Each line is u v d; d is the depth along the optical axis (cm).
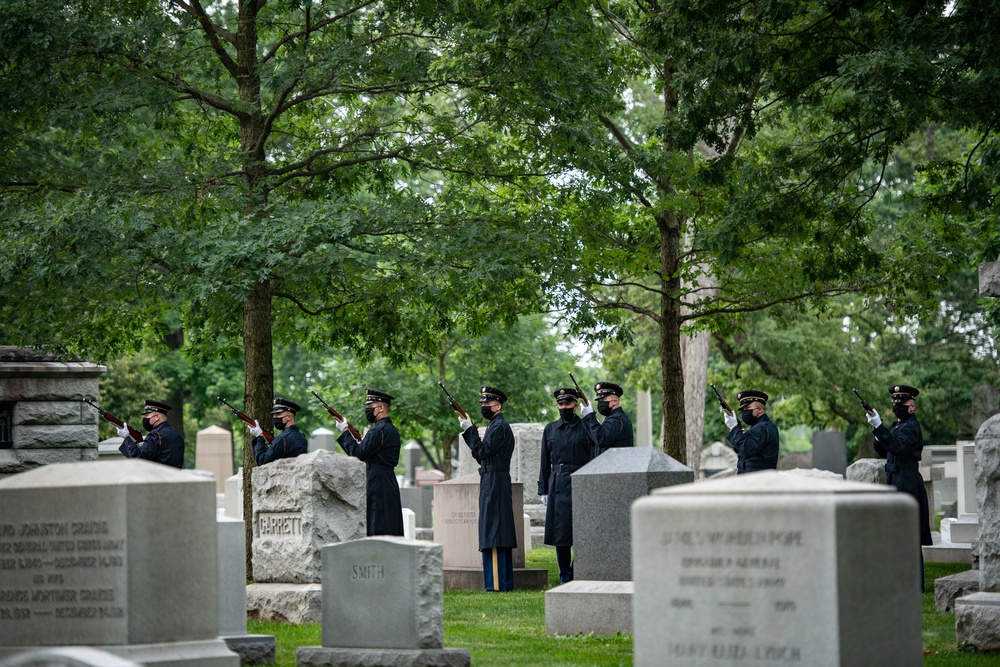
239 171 2189
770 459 1803
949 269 2495
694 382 4066
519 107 2172
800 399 4894
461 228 2186
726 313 2689
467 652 1101
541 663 1127
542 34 2091
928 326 5359
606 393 1750
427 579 1103
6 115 2125
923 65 1781
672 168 2378
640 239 2562
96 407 2020
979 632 1211
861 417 4747
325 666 1114
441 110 2616
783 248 2503
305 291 2355
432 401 3928
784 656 705
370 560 1119
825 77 2178
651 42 2172
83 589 885
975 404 4856
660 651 740
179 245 2002
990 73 1778
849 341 4662
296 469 1552
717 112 2106
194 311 2230
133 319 2412
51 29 2020
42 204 2102
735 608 720
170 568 895
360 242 2223
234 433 5553
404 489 3153
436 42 2327
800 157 2220
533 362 4075
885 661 716
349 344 2531
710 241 2252
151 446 1808
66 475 904
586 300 2438
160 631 887
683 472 1345
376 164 2431
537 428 3094
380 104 2461
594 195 2347
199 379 5334
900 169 4816
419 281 2216
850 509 707
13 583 900
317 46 2183
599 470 1363
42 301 2127
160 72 2158
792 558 707
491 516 1878
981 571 1256
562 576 1819
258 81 2231
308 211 2011
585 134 2245
